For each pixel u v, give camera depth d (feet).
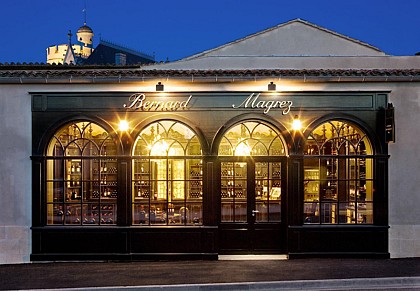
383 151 31.12
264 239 31.76
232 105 31.24
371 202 31.60
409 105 31.22
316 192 31.60
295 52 36.24
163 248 31.07
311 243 31.12
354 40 36.17
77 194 31.48
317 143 31.73
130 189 31.24
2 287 24.68
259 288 24.95
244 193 31.89
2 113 30.76
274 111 31.35
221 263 30.04
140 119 31.24
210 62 34.01
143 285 24.94
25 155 30.86
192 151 31.58
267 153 31.89
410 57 34.58
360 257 31.01
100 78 30.50
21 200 30.76
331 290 24.79
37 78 30.35
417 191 31.14
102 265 29.81
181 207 31.55
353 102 31.30
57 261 30.78
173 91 31.12
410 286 25.43
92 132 31.55
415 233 31.09
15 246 30.66
